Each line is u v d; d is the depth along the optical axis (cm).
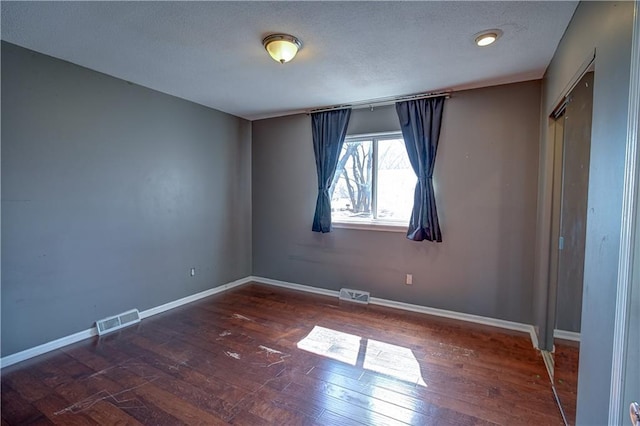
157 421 188
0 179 243
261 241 484
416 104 357
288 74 303
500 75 300
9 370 241
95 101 299
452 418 193
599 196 138
